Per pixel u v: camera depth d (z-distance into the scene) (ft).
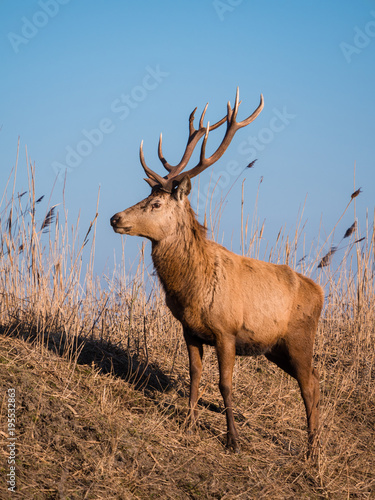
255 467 62.59
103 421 60.08
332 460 66.85
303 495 59.62
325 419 77.25
